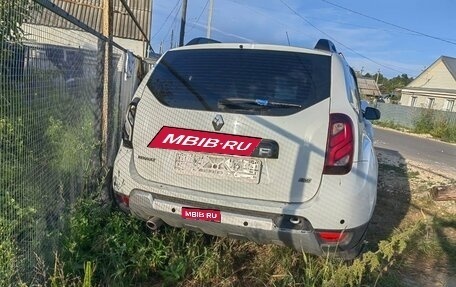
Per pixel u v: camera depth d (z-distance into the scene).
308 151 2.53
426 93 42.19
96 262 2.58
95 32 3.19
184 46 3.08
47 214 2.54
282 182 2.55
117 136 5.08
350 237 2.53
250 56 2.84
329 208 2.48
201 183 2.67
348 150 2.54
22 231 2.18
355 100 3.14
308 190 2.53
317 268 2.76
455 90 39.25
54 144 2.73
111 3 3.91
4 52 2.11
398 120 30.16
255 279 2.77
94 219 2.98
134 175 2.83
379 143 14.85
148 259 2.76
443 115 24.94
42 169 2.50
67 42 3.17
